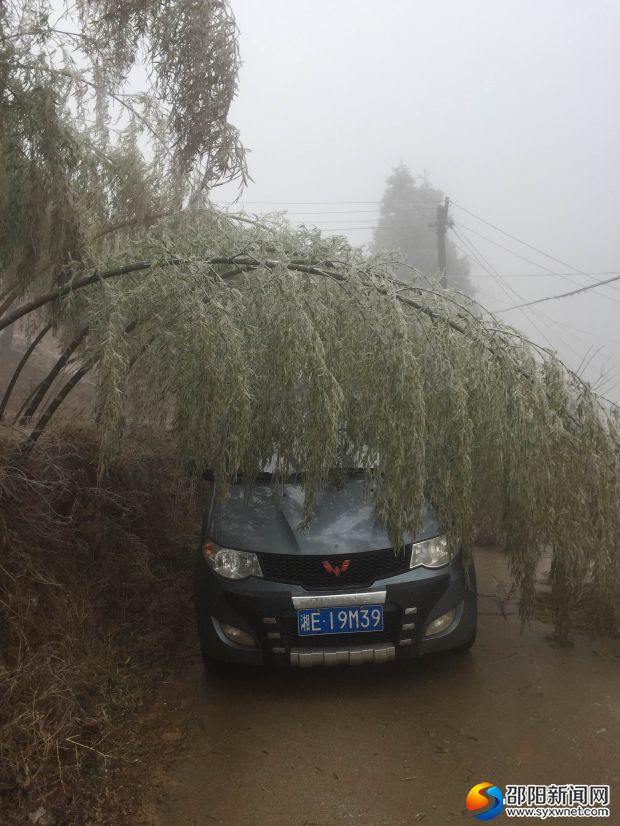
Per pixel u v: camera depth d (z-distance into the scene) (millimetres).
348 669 3934
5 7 3748
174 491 5516
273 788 2816
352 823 2586
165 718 3432
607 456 3697
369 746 3119
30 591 3631
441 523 3701
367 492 3627
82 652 3680
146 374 3514
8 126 3623
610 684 3645
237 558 3631
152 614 4488
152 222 4680
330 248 3539
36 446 4141
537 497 3572
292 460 3514
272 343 3209
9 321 3748
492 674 3811
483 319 3646
